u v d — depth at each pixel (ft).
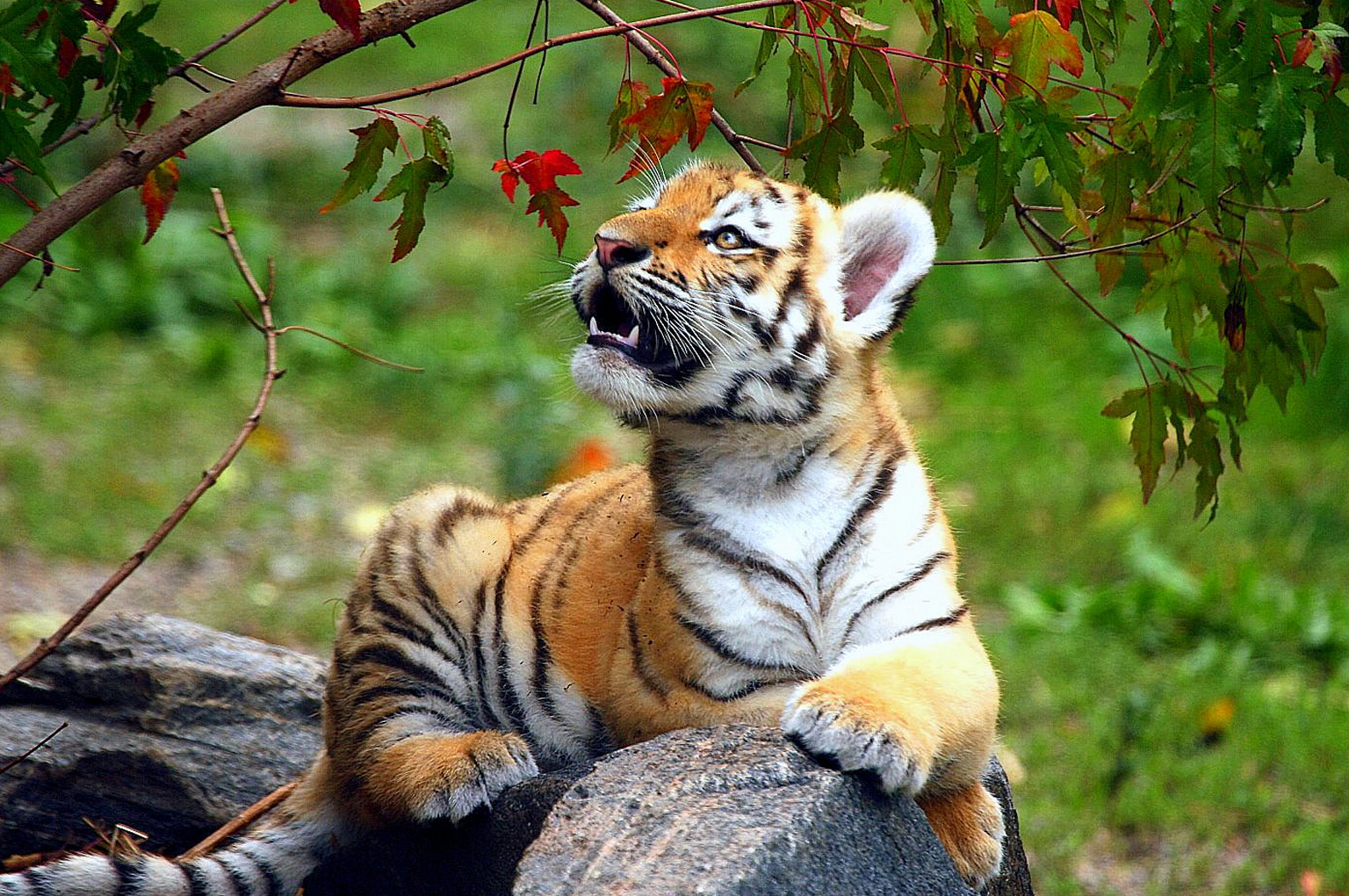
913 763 20.51
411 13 21.36
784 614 24.20
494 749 23.84
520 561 27.53
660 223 25.21
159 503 54.85
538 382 63.05
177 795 29.01
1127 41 83.35
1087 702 46.39
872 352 25.86
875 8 83.20
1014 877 26.50
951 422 69.36
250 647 31.99
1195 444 27.48
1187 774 42.01
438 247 84.89
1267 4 21.16
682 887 18.03
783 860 18.56
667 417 25.27
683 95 25.21
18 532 50.47
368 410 68.18
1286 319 26.05
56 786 28.43
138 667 30.07
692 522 24.77
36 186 72.64
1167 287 26.68
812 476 24.73
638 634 24.70
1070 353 75.00
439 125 22.54
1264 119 21.24
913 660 22.57
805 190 26.48
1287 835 39.40
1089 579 56.24
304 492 58.75
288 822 26.55
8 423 59.62
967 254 82.43
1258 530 59.31
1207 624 52.13
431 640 26.96
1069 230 28.50
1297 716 44.98
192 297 74.95
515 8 124.26
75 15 20.34
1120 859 38.73
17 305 70.95
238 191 86.74
